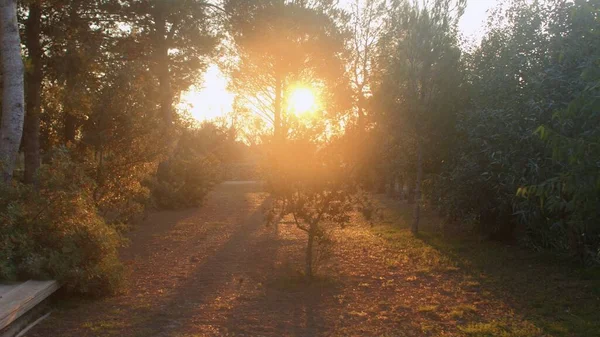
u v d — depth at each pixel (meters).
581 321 6.76
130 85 11.91
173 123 18.89
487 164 11.62
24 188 7.99
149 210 21.02
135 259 11.55
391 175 15.89
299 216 9.12
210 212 22.05
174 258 11.73
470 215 12.87
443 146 14.23
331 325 6.89
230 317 7.23
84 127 11.71
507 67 11.38
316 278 9.37
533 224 10.98
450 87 13.94
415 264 10.88
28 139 15.71
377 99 13.70
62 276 7.40
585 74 6.29
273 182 8.92
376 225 17.36
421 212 20.69
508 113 10.63
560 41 9.91
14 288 6.70
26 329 6.41
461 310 7.43
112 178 11.35
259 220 19.16
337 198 8.94
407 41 14.29
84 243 8.02
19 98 9.59
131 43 17.61
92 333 6.42
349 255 11.98
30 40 15.47
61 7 15.47
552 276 9.44
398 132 13.84
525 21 11.25
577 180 5.84
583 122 8.34
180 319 7.10
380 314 7.38
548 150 9.25
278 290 8.77
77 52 15.06
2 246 7.12
